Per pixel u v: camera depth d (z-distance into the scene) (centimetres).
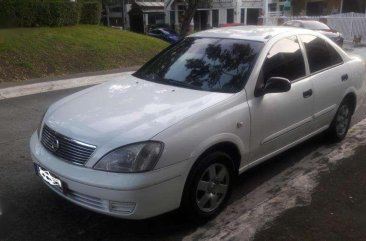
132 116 354
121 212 323
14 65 1240
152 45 1803
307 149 561
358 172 490
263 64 424
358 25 2600
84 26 1891
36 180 461
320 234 366
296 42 482
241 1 4138
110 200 319
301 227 377
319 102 499
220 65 433
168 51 500
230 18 4209
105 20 5541
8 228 368
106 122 348
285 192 442
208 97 385
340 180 470
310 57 495
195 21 4431
